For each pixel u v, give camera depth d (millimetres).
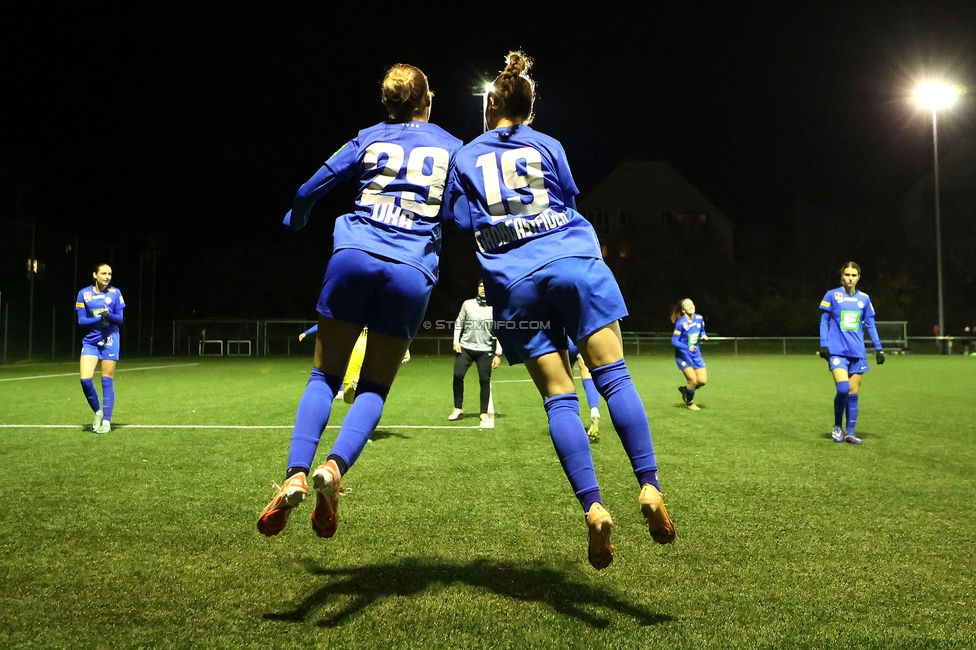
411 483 5051
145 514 4078
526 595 2834
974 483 5090
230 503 4359
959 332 38750
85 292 7500
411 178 2801
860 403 11188
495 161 2734
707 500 4535
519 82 2818
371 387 2822
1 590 2861
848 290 7316
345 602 2748
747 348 35938
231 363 26859
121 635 2447
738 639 2430
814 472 5504
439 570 3139
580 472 2562
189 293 38844
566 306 2633
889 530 3805
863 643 2402
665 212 48500
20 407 10141
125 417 9023
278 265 39844
